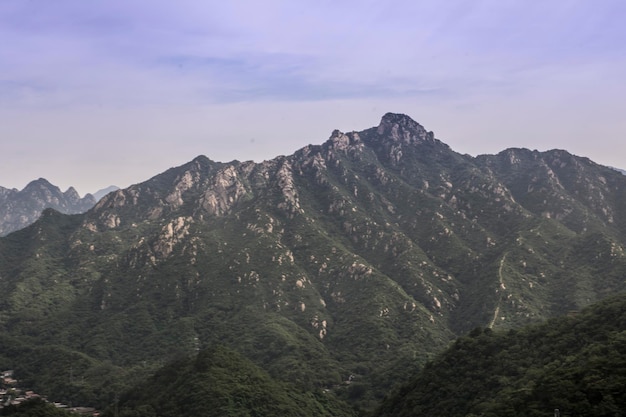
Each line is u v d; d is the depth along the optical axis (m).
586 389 154.50
